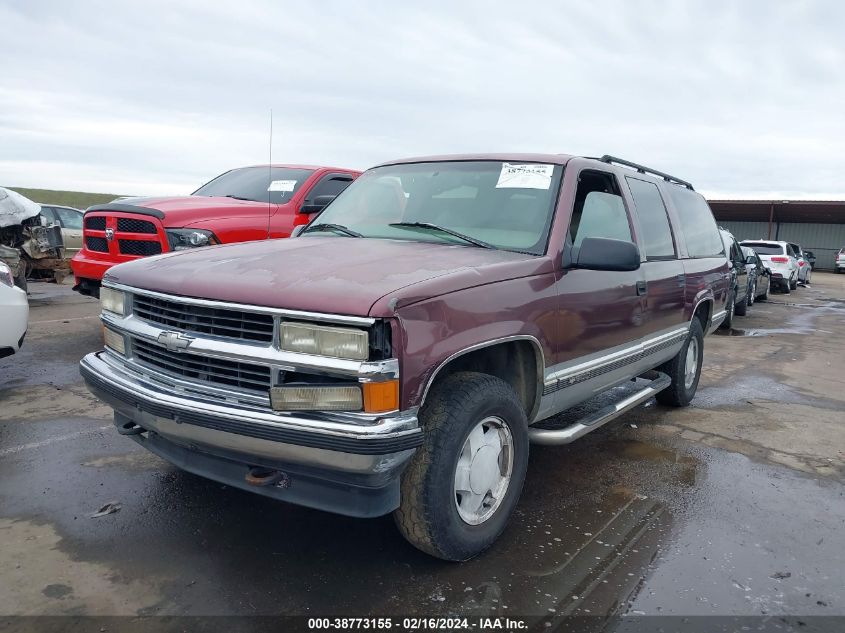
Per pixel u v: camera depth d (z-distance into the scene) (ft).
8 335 16.51
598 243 10.91
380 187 13.92
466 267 9.56
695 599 9.11
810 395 21.79
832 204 121.70
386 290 8.22
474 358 10.28
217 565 9.52
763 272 55.47
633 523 11.42
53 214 46.91
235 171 28.17
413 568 9.60
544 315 10.55
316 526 10.77
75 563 9.45
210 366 8.90
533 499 12.30
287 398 8.09
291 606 8.59
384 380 7.88
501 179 12.59
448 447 8.92
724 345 32.12
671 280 15.58
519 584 9.29
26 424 15.38
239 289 8.68
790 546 10.80
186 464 9.74
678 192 18.08
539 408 11.00
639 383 19.33
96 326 28.30
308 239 12.30
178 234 20.83
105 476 12.51
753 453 15.46
